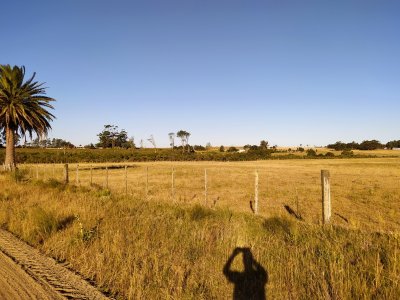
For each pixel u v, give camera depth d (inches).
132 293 209.6
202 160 3796.8
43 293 215.8
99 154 3708.2
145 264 245.3
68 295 213.6
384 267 229.3
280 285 213.6
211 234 323.9
